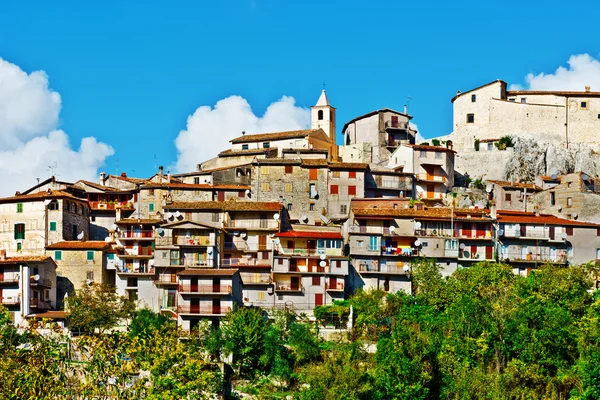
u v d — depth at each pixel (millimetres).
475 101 182625
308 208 145250
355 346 100062
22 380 72812
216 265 123562
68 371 80000
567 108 178625
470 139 180625
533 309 99500
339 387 86062
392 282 126250
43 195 135625
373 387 87562
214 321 111375
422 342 92250
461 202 155125
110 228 148250
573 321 100250
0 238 136625
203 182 157250
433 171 160000
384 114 179500
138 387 77625
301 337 101125
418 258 126250
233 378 95938
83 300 113125
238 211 129875
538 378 92812
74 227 139000
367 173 152375
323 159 150875
